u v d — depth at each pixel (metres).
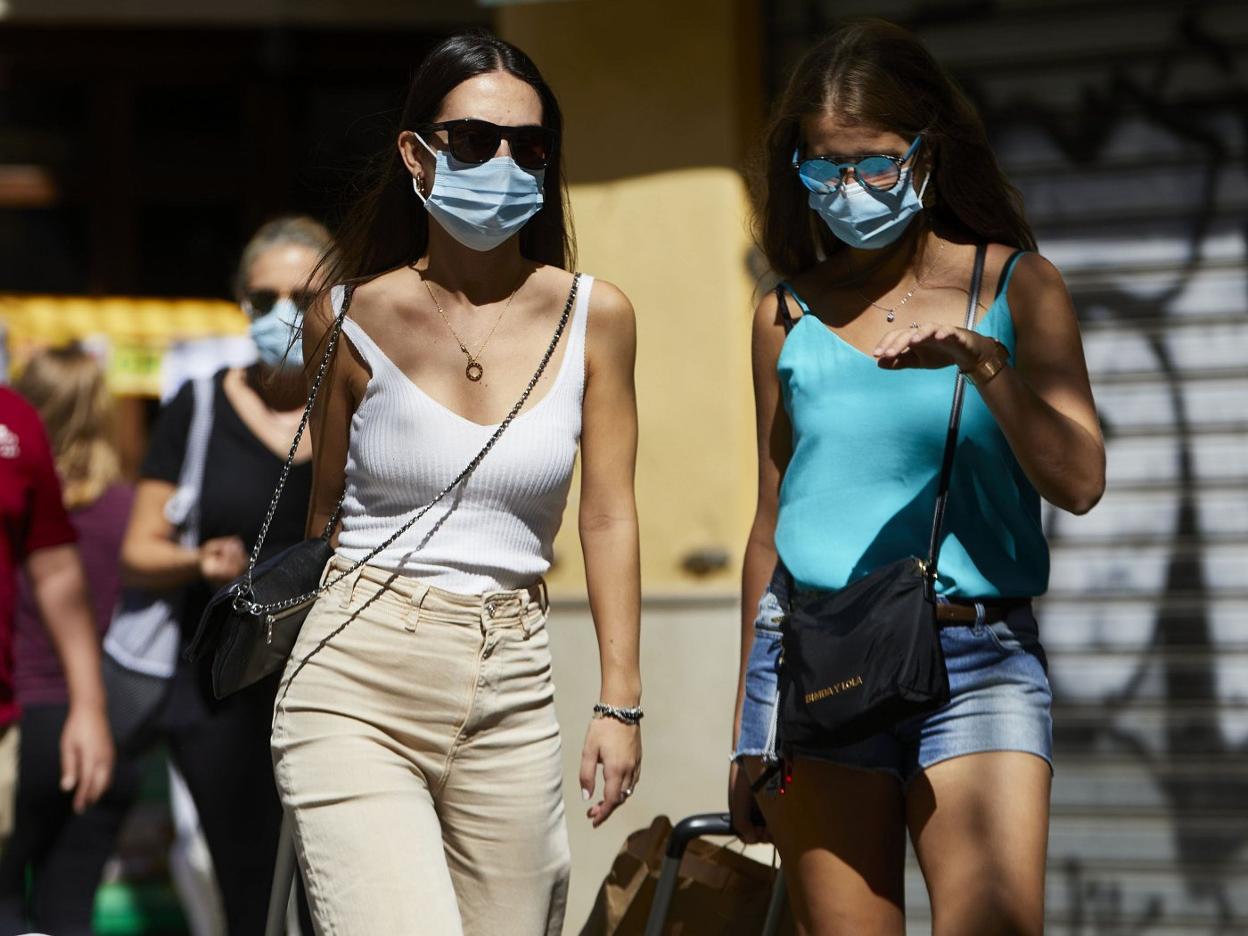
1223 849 23.95
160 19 29.81
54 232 30.72
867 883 12.71
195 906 24.52
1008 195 13.88
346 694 13.12
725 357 23.95
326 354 13.91
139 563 19.30
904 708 11.98
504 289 13.88
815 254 14.54
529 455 13.34
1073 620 24.56
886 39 13.40
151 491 19.52
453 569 13.24
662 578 24.03
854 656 12.12
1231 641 24.09
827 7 25.05
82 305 30.53
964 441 12.70
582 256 24.45
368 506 13.57
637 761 13.94
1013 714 12.38
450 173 13.38
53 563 18.98
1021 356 12.87
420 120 13.70
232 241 30.53
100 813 21.86
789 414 13.70
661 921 14.52
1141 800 24.23
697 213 24.11
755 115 24.77
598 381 13.95
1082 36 24.55
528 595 13.54
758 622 13.75
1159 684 24.28
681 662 23.84
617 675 13.87
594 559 14.05
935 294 13.27
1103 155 24.56
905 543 12.77
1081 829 24.42
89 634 19.25
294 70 30.30
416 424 13.38
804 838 12.91
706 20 24.11
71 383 23.66
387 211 14.38
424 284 13.83
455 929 12.55
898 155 13.03
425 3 29.55
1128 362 24.52
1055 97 24.64
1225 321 24.25
